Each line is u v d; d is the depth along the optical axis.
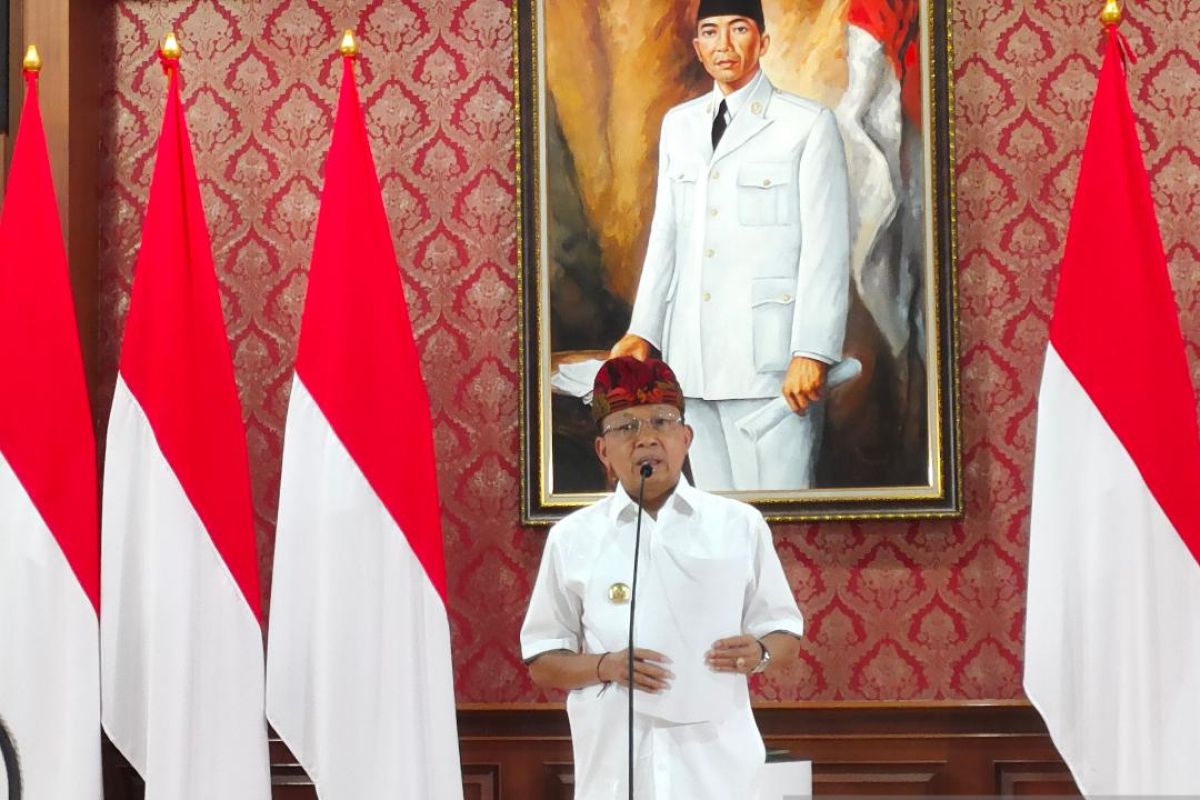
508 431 5.32
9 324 4.63
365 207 4.70
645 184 5.26
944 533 5.12
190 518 4.57
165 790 4.45
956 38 5.25
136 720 4.59
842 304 5.15
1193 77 5.14
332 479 4.53
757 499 5.12
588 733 3.69
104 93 5.54
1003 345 5.15
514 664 5.23
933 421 5.08
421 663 4.53
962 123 5.23
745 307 5.19
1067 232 4.82
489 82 5.43
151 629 4.53
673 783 3.59
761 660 3.62
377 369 4.62
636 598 3.69
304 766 4.50
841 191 5.17
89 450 4.65
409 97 5.45
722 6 5.27
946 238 5.11
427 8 5.47
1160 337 4.39
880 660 5.09
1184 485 4.32
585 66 5.31
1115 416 4.34
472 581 5.27
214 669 4.55
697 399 5.19
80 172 5.36
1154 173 5.13
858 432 5.11
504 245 5.38
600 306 5.24
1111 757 4.26
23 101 5.38
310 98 5.48
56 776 4.48
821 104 5.21
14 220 4.70
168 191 4.73
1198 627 4.25
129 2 5.55
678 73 5.29
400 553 4.53
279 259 5.44
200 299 4.72
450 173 5.42
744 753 3.63
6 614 4.51
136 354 4.69
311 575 4.56
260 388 5.40
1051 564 4.34
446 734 4.48
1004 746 4.99
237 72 5.51
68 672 4.53
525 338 5.25
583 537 3.84
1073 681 4.31
